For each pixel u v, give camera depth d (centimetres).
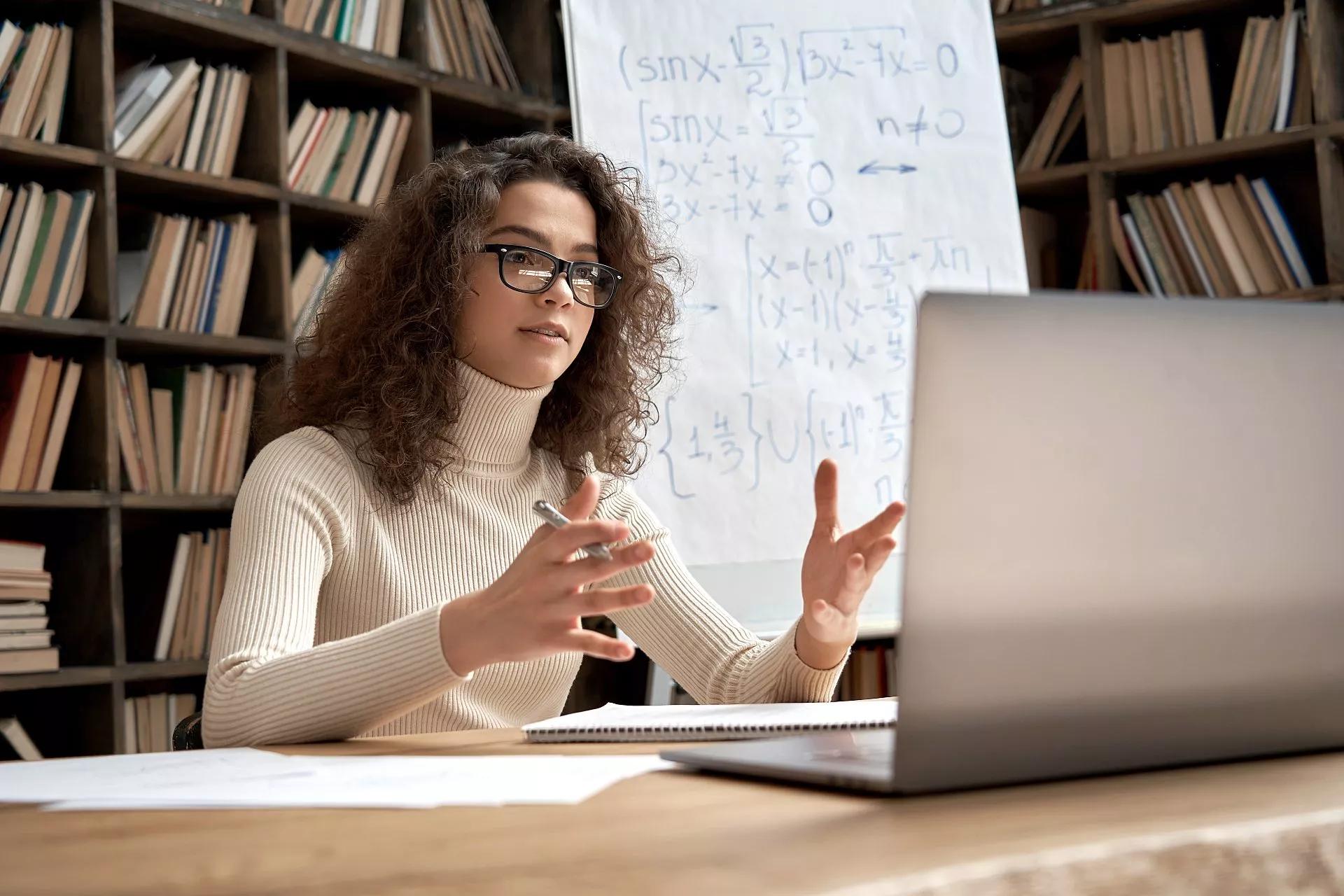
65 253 246
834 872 39
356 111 309
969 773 53
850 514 238
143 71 262
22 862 49
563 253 149
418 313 141
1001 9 327
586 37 240
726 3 249
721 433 234
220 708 97
